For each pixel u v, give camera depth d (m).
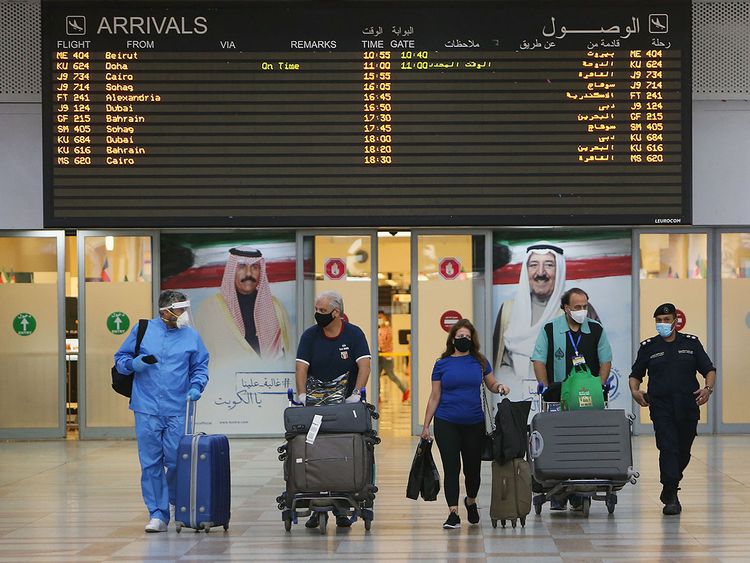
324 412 17.69
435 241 31.11
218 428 30.78
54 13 27.30
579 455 18.75
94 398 31.08
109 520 19.45
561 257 31.02
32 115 30.30
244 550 16.55
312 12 27.44
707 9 30.09
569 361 19.98
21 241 31.19
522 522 18.30
